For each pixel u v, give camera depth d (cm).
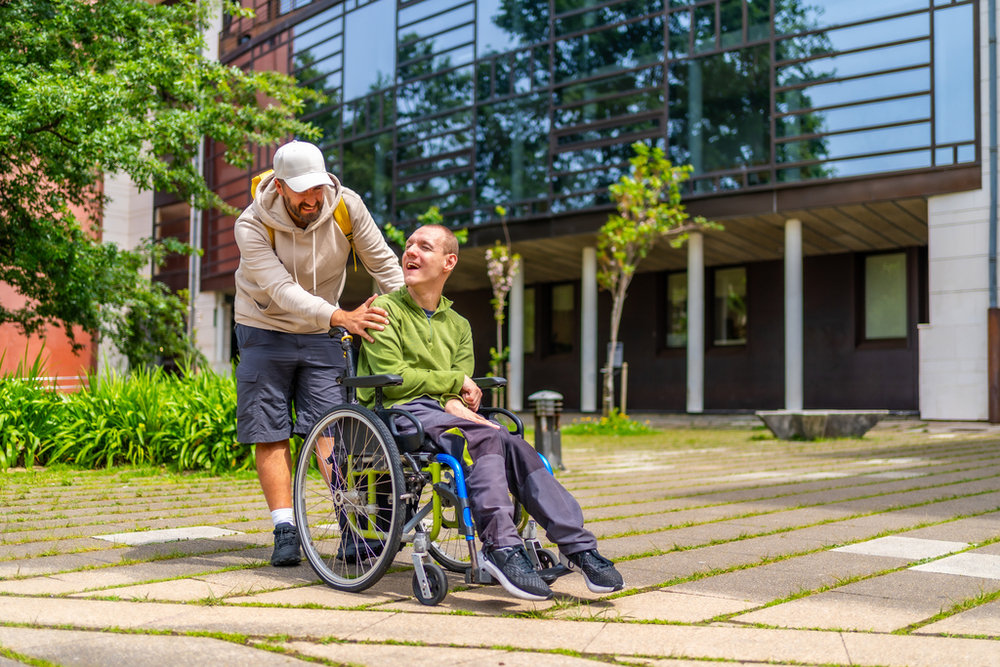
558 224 1827
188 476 646
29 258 1120
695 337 1767
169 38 1177
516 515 289
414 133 2062
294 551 311
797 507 481
